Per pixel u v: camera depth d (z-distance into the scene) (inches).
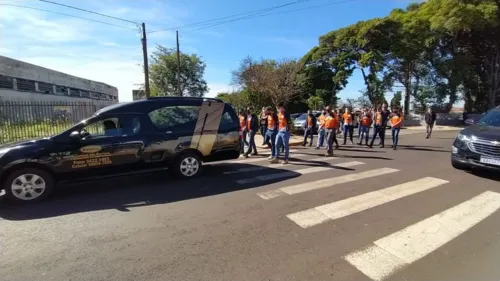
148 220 176.7
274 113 371.2
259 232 160.7
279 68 1102.4
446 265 130.0
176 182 260.4
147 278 118.7
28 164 207.8
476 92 1342.3
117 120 243.3
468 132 290.7
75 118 751.7
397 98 1355.8
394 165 335.3
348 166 329.1
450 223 173.3
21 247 143.8
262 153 436.1
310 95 1321.4
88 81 1456.7
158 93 1450.5
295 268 127.0
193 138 270.7
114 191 234.8
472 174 289.9
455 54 1229.1
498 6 1064.2
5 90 850.8
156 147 253.9
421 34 1173.7
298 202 207.8
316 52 1348.4
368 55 1185.4
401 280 119.3
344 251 141.5
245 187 244.4
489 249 143.8
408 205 202.5
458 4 1069.8
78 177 226.1
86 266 127.3
